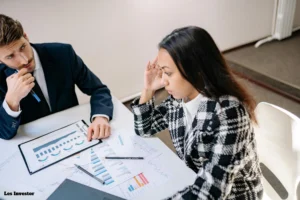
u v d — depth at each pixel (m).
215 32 3.11
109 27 2.35
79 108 1.31
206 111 0.82
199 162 0.89
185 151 0.93
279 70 2.80
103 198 0.80
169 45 0.75
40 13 2.02
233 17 3.12
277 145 1.01
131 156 0.96
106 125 1.12
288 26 3.33
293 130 0.93
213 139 0.78
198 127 0.83
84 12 2.18
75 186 0.85
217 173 0.73
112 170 0.91
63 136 1.10
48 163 0.96
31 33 2.05
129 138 1.06
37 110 1.30
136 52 2.60
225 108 0.77
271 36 3.49
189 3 2.71
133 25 2.46
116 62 2.54
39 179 0.90
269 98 2.51
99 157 0.97
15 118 1.11
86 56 2.36
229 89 0.78
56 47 1.30
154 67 1.06
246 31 3.33
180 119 0.96
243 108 0.78
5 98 1.11
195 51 0.72
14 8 1.92
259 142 1.08
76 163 0.95
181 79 0.77
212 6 2.89
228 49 3.33
